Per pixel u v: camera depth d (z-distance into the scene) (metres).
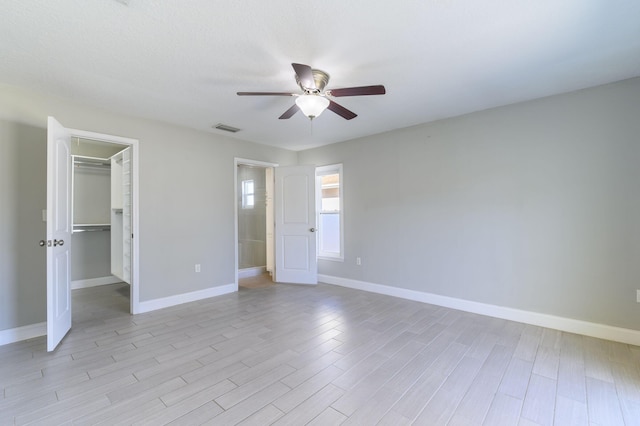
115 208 4.75
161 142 3.81
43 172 2.97
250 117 3.66
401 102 3.23
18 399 1.91
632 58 2.36
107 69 2.47
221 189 4.43
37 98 2.94
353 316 3.44
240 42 2.11
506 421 1.71
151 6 1.73
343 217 4.89
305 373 2.21
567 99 2.98
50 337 2.52
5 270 2.78
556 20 1.89
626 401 1.88
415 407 1.83
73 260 4.79
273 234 5.70
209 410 1.80
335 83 2.76
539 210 3.13
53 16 1.81
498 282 3.39
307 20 1.87
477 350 2.58
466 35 2.05
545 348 2.60
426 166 3.94
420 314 3.50
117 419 1.72
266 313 3.56
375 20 1.88
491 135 3.43
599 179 2.83
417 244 4.04
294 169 5.11
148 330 3.04
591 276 2.87
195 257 4.12
